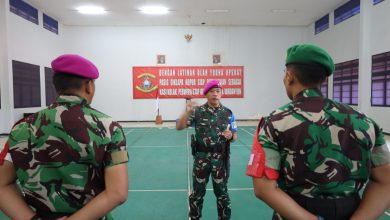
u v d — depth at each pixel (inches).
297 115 40.3
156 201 148.5
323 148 39.1
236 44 570.3
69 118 42.2
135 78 565.3
